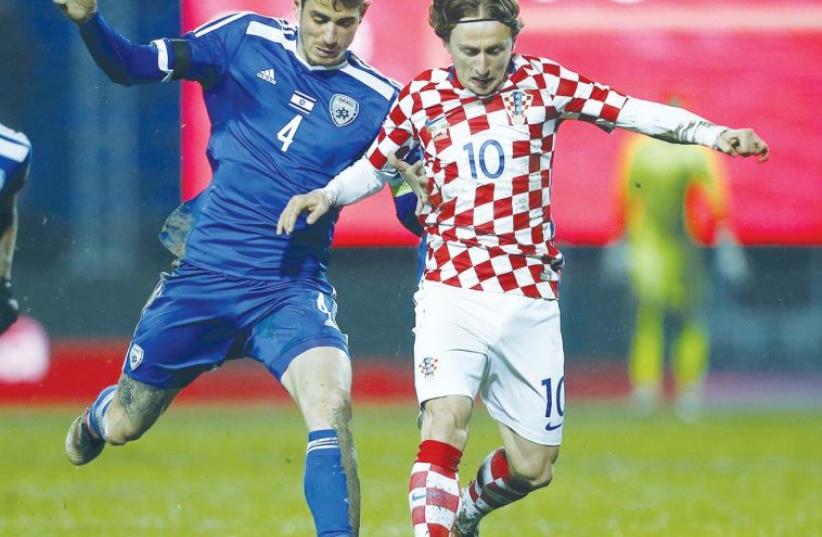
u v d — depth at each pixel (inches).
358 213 1528.1
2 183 743.7
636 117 700.7
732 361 2394.2
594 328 2313.0
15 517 1027.3
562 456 1430.9
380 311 2324.1
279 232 705.6
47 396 2091.5
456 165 693.9
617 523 1003.9
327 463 684.7
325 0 729.6
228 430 1648.6
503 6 670.5
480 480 777.6
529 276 699.4
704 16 1524.4
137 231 2244.1
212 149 775.7
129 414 796.6
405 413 1866.4
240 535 942.4
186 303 765.9
